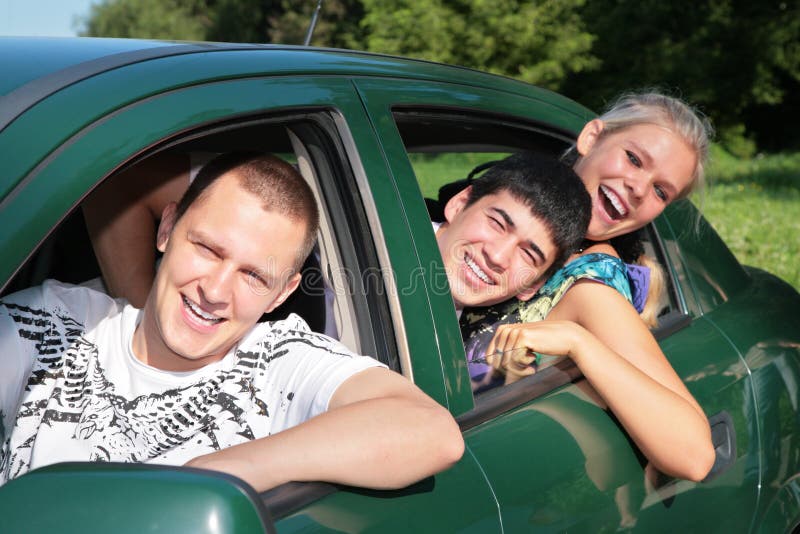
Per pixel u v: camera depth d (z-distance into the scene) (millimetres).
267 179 1483
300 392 1513
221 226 1462
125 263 1853
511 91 2162
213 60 1487
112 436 1542
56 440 1541
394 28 18078
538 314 2062
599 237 2344
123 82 1343
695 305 2361
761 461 2164
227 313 1489
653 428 1786
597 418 1820
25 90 1299
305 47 1742
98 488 1000
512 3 17938
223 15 31891
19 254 1136
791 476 2289
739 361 2250
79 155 1222
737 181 15258
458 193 2121
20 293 1628
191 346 1496
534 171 1979
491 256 1948
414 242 1605
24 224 1147
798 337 2512
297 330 1609
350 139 1580
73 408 1561
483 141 2240
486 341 1868
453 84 1938
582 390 1881
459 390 1618
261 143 1997
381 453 1338
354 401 1436
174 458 1535
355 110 1618
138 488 996
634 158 2266
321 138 1578
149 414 1539
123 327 1586
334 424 1344
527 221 1938
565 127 2285
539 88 2324
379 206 1572
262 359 1587
